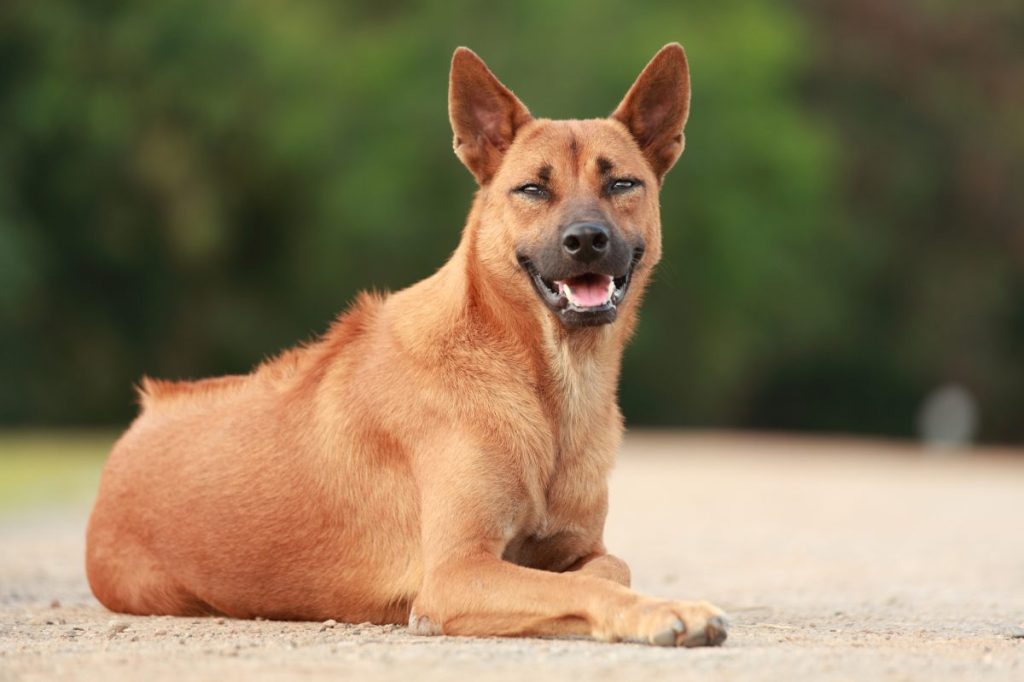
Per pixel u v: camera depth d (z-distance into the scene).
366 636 6.44
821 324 43.72
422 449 6.89
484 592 6.35
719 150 38.12
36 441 28.80
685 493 18.59
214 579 7.35
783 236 40.22
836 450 33.88
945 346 47.16
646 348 39.31
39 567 10.29
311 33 39.41
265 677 5.12
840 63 48.12
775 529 14.24
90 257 37.06
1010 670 5.47
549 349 7.02
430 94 38.38
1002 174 47.38
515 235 7.13
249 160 38.56
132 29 36.69
